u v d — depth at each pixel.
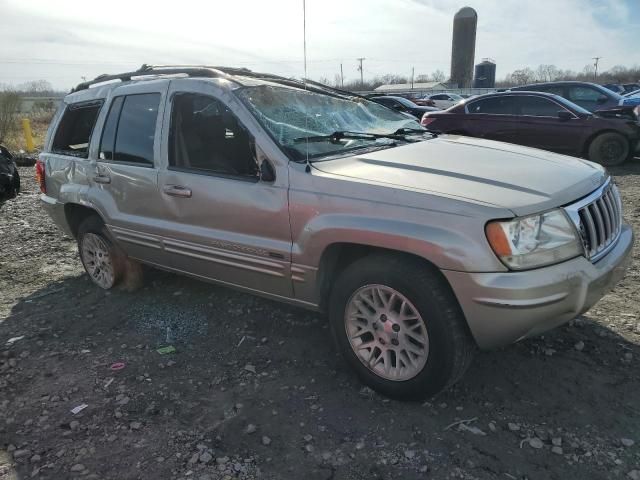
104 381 3.31
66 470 2.54
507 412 2.80
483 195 2.59
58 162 4.75
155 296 4.56
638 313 3.72
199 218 3.54
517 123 10.14
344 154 3.28
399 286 2.73
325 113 3.77
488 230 2.45
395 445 2.60
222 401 3.04
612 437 2.57
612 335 3.45
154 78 3.98
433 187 2.70
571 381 3.02
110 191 4.19
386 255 2.82
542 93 10.13
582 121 9.63
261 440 2.69
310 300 3.19
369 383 3.02
